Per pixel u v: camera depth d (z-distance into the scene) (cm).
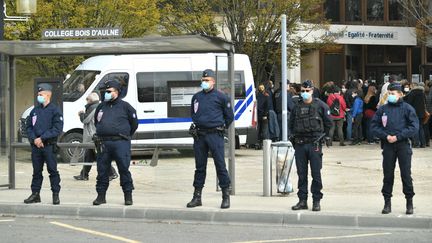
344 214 1260
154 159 1645
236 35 2922
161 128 2255
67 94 2198
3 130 1628
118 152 1359
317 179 1290
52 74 2553
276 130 2614
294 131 1302
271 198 1470
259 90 2683
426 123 2652
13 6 2402
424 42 3862
